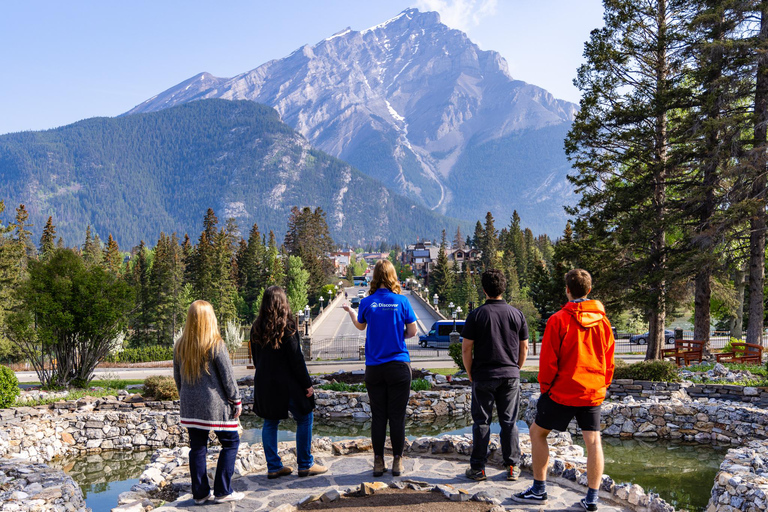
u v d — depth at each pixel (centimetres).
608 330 538
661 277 2416
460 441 770
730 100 2366
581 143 2725
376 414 639
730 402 1486
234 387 569
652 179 2603
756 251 2456
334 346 4684
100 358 2420
